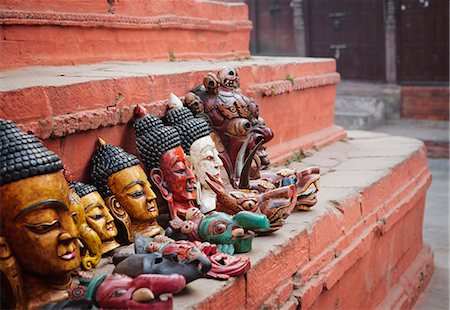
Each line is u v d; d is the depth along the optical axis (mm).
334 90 8109
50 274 2930
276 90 6336
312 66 7398
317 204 4906
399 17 15211
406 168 6754
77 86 3766
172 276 2832
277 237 4094
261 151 4965
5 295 2906
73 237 2967
